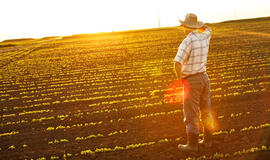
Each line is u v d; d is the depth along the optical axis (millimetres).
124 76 12414
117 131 5473
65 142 5102
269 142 4277
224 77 10102
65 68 16797
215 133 4805
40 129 6008
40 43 45969
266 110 5844
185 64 3775
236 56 15320
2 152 4840
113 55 21703
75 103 8227
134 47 26547
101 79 12172
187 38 3641
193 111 3945
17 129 6121
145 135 5105
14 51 33250
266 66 11625
